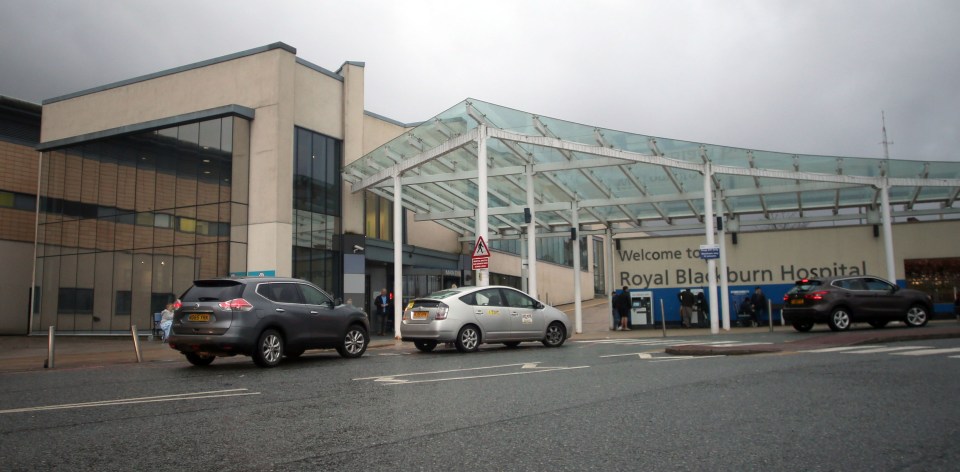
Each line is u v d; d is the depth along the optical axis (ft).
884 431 17.76
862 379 27.02
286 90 79.05
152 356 50.47
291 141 79.10
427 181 76.64
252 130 79.00
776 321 85.76
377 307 87.15
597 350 47.57
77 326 84.38
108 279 83.20
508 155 72.74
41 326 86.99
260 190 77.51
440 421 20.26
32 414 22.08
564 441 17.24
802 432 17.79
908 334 46.98
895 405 21.34
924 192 79.56
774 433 17.72
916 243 82.48
